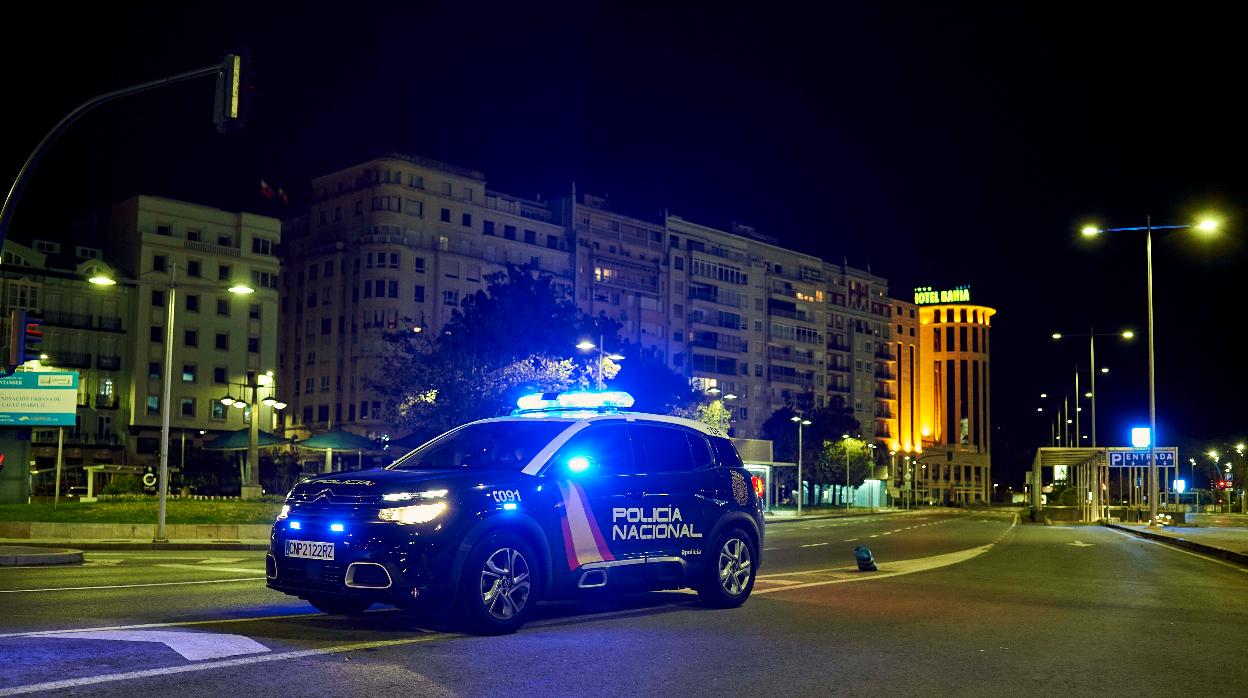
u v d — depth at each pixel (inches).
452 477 339.6
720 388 4569.4
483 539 334.6
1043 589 565.0
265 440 1859.0
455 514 328.5
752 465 2849.4
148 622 350.3
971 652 331.3
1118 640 368.8
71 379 1566.2
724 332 4616.1
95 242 3196.4
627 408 420.2
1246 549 991.6
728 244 4722.0
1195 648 354.9
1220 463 4148.6
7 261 2795.3
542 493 358.3
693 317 4466.0
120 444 2947.8
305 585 327.3
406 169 3513.8
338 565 320.8
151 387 2999.5
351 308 3476.9
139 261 2997.0
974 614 431.8
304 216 3715.6
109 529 1014.4
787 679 279.9
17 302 2807.6
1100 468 2443.4
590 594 372.5
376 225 3462.1
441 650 305.7
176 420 3024.1
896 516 3206.2
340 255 3533.5
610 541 378.3
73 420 1560.0
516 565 345.7
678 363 4402.1
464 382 1765.5
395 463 392.8
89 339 2928.2
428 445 398.6
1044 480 3479.3
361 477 338.6
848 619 403.9
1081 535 1491.1
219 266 3144.7
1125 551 1035.9
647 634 351.6
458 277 3582.7
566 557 362.0
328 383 3523.6
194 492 2293.3
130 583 500.4
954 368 6594.5
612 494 383.6
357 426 3403.1
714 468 434.3
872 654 322.0
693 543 413.1
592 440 389.1
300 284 3673.7
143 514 1164.5
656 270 4320.9
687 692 260.1
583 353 1877.5
